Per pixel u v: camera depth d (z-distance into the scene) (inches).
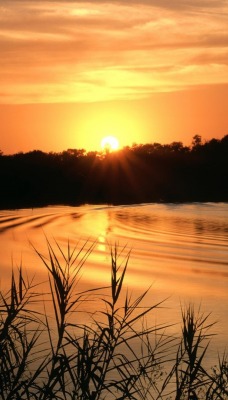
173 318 676.7
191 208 3275.1
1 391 227.5
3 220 2226.9
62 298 229.9
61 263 1101.7
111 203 3693.4
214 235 1841.8
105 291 834.2
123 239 1675.7
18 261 1126.4
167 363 469.7
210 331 620.4
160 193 4800.7
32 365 433.1
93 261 1167.6
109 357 241.6
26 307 658.8
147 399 345.4
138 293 858.1
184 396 260.8
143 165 5022.1
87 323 606.5
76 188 4475.9
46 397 225.8
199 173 5167.3
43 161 4554.6
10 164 4463.6
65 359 229.6
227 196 4712.1
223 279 1024.9
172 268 1139.9
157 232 1913.1
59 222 2194.9
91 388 394.0
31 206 3223.4
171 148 5334.6
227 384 314.8
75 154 4692.4
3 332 232.5
